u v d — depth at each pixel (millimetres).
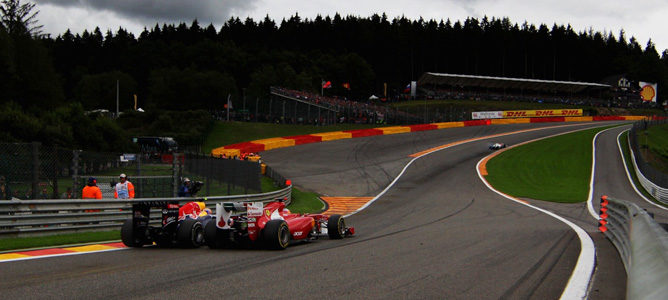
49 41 135875
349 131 59781
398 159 43812
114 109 103125
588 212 19828
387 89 144125
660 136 65250
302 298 5121
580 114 89062
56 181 13094
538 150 50750
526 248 9062
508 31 159875
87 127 39312
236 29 160875
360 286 5715
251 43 147125
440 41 153750
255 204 8539
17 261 7246
